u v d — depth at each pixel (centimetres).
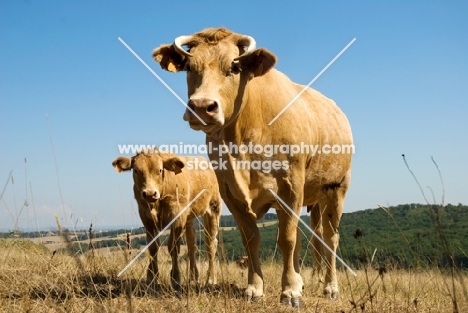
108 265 862
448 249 460
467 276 639
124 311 577
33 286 720
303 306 683
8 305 577
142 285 763
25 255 920
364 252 548
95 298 656
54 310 600
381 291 792
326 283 811
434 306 664
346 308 657
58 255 903
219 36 686
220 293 698
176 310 597
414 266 689
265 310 641
